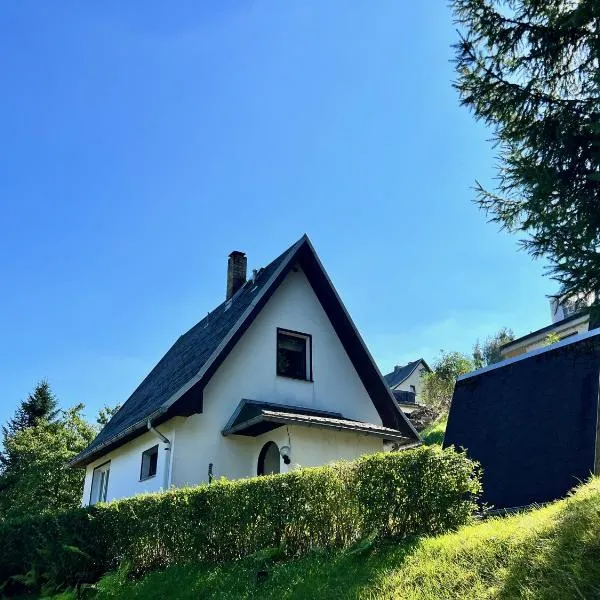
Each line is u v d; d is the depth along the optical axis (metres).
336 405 16.30
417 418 31.06
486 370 9.98
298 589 6.44
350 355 17.31
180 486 13.13
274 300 16.31
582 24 9.03
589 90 9.61
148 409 15.31
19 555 11.26
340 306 16.89
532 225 8.92
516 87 9.71
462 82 10.02
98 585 8.71
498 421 9.14
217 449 13.93
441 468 7.10
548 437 8.13
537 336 28.36
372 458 7.65
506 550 5.26
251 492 8.59
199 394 13.59
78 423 32.09
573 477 7.38
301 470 8.27
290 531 8.17
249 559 8.13
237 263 20.58
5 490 30.31
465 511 6.94
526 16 9.62
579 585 4.23
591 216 8.95
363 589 5.70
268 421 12.88
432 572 5.49
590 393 7.90
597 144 8.60
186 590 7.86
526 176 9.10
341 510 7.75
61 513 11.15
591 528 4.80
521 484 8.05
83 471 28.31
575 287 8.64
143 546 9.81
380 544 7.01
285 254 17.47
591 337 8.41
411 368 54.41
